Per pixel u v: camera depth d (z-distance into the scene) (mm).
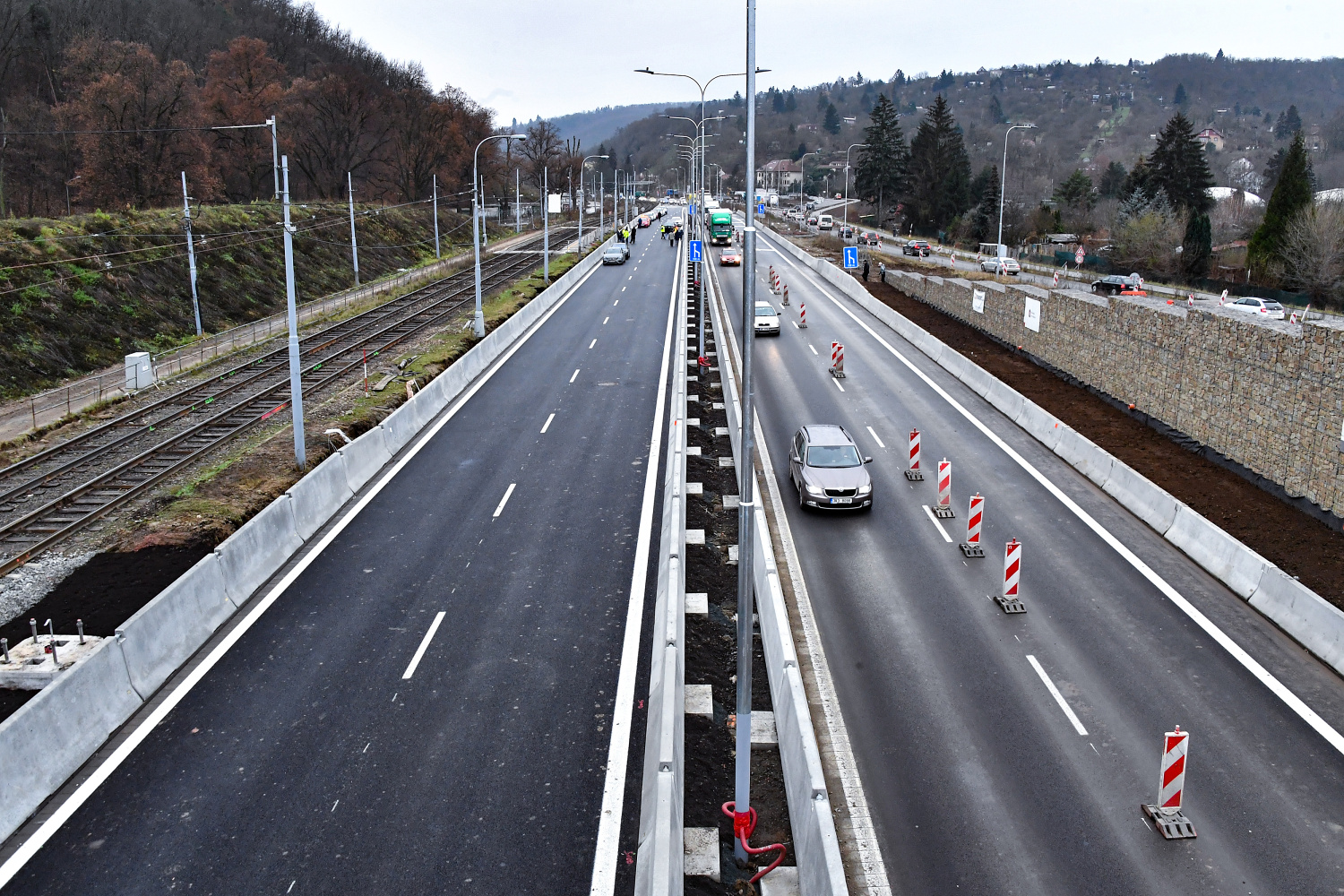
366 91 103312
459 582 17906
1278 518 20031
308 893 10188
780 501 22562
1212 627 16078
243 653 15227
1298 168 58781
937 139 117438
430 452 25781
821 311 50719
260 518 18219
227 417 30297
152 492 23422
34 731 11766
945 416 29656
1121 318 29016
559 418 29281
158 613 14602
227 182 87750
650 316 48219
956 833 11148
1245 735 13008
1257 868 10516
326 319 51312
